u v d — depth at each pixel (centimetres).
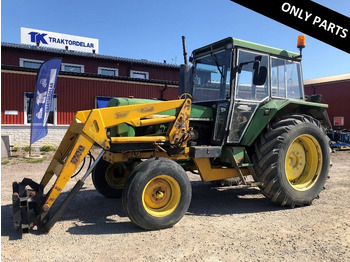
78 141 355
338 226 372
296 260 284
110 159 429
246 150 474
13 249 305
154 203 369
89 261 281
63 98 1309
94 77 1349
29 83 1240
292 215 420
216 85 472
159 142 407
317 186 478
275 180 439
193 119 448
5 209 435
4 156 1015
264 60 477
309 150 493
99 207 457
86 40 1923
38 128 983
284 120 465
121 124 412
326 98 1543
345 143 1302
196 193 557
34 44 1783
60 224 379
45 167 825
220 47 464
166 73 1861
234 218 409
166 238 335
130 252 299
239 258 288
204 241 327
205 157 426
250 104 463
